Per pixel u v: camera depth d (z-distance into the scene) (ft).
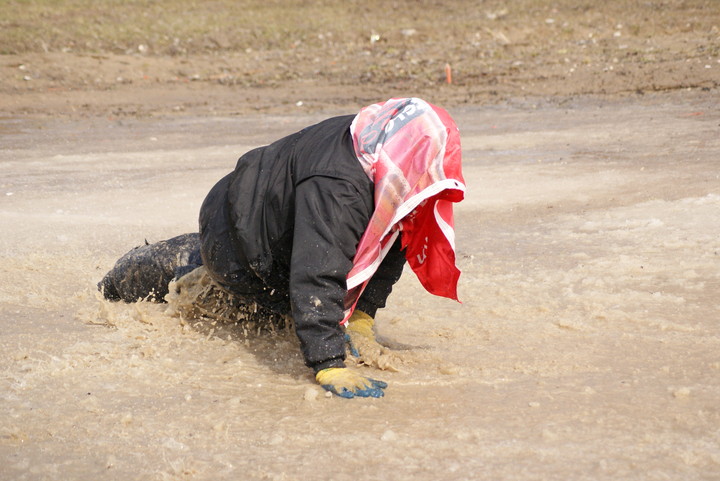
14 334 40.91
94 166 99.40
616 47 183.73
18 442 29.22
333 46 205.87
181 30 217.56
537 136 113.70
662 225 61.31
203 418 31.01
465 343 39.37
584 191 76.64
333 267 31.73
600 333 40.04
